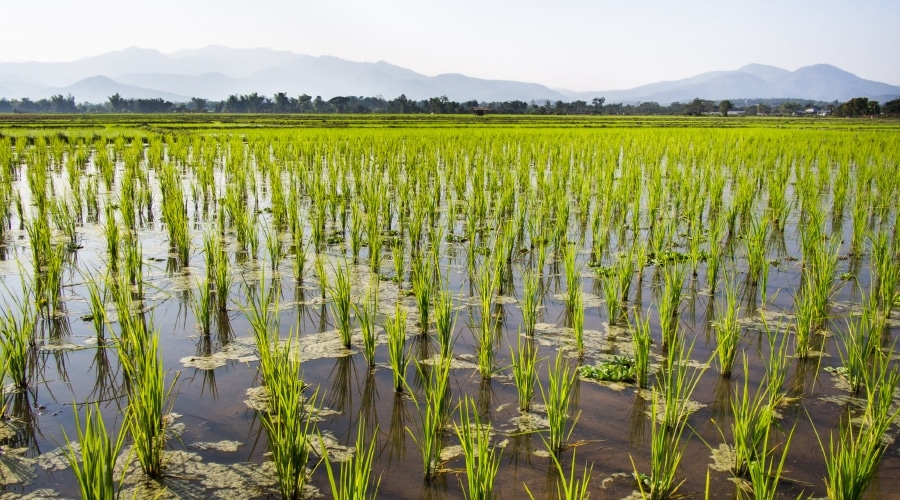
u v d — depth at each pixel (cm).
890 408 636
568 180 2139
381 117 11150
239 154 2625
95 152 3216
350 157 2688
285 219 1522
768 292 1019
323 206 1432
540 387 686
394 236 1399
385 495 497
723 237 1402
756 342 811
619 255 1150
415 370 728
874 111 14138
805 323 744
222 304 905
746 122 9044
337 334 829
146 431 511
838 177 1912
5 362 611
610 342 812
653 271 1130
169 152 2938
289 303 950
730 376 709
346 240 1366
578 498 490
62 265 1106
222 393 662
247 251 1252
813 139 3831
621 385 688
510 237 1196
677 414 614
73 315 882
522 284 1062
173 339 802
